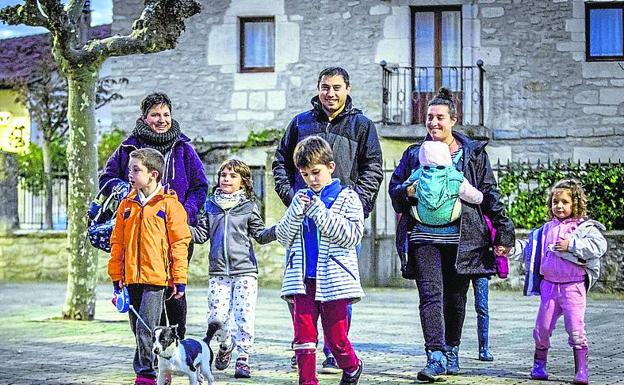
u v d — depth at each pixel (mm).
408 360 8891
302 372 6562
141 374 6945
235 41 22516
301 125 8195
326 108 8078
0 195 20219
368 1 21828
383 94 21266
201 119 22656
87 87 12250
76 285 12273
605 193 16922
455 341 7977
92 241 7426
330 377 7742
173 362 6707
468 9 21453
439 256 7664
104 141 22609
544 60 21203
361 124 8094
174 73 22797
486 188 7828
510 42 21312
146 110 7609
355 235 6520
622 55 21047
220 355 8078
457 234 7668
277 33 22281
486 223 7793
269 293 16812
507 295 16516
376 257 18281
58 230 20016
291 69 22234
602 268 16625
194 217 7535
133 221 6953
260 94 22391
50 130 23891
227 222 8211
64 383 7629
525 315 13281
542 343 7742
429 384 7477
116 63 23094
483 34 21406
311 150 6684
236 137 22453
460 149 7871
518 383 7539
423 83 21703
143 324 6875
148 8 11719
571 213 7773
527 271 7941
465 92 21500
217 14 22609
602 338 10648
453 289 7914
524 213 17344
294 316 6668
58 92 27000
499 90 21344
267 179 17766
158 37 11648
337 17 22000
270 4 22344
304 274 6590
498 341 10414
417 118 21672
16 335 10719
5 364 8633
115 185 7477
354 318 12828
